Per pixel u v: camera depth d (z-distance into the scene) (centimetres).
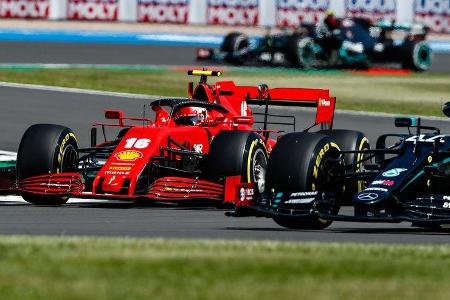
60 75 11081
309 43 12862
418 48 13788
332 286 2488
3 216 4166
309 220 3709
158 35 16412
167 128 4741
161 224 3947
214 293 2377
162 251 2877
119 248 2920
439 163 3762
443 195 3694
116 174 4416
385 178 3684
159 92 10081
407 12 19675
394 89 11544
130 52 14238
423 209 3631
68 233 3575
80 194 4428
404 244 3328
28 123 7812
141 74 11750
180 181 4447
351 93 10938
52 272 2575
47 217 4147
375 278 2600
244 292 2394
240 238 3478
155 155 4553
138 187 4584
